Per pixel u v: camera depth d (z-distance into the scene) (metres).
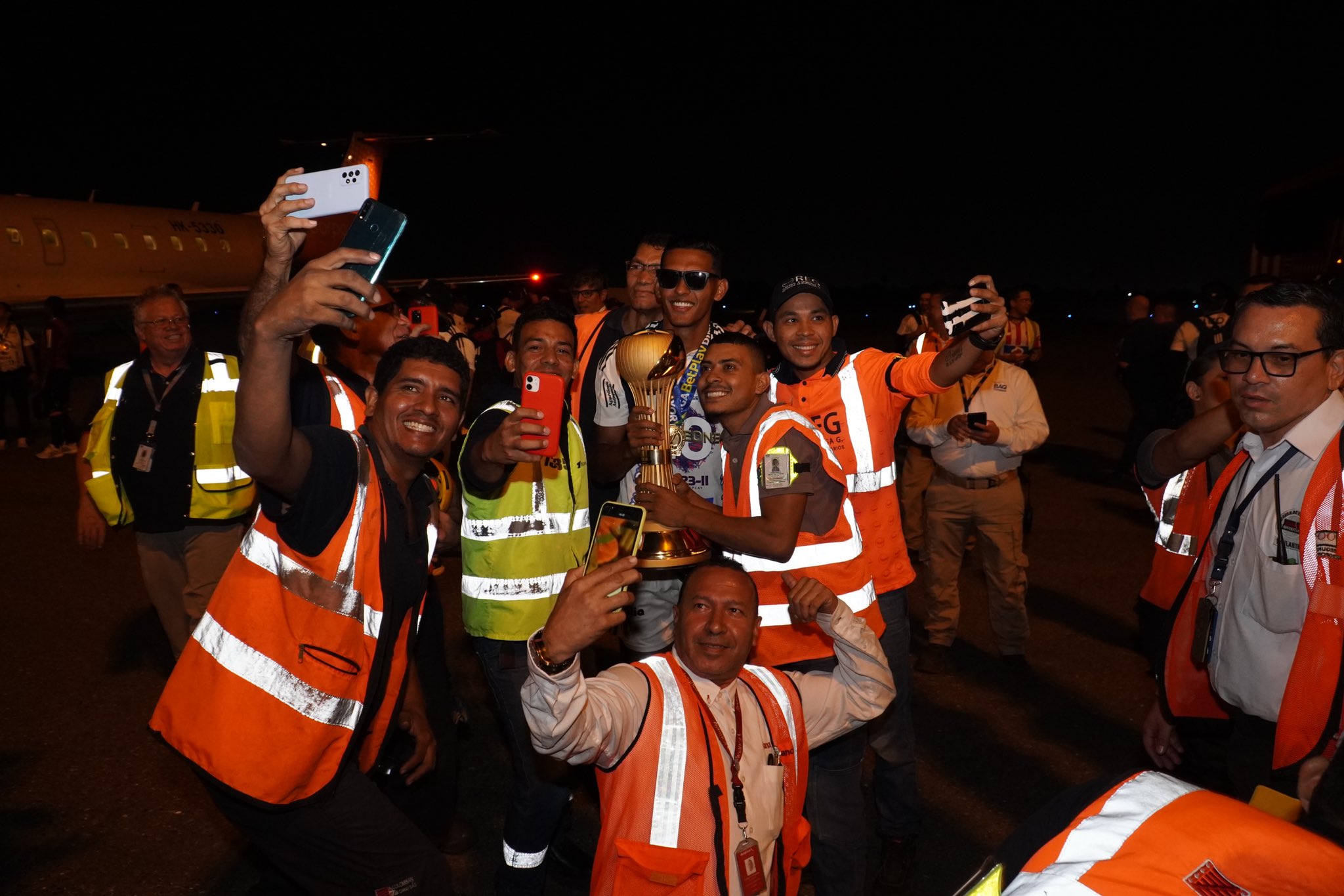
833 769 2.84
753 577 2.94
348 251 1.85
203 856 3.62
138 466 4.41
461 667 5.63
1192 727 2.69
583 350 4.24
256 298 2.10
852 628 2.47
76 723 4.75
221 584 2.20
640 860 2.13
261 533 2.15
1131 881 1.06
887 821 3.41
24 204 22.53
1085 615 6.40
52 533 8.55
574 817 4.05
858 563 2.96
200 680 2.15
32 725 4.73
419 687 2.92
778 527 2.74
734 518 2.79
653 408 3.01
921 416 5.34
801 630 2.94
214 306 26.03
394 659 2.42
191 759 2.14
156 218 26.48
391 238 1.88
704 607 2.28
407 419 2.29
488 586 3.08
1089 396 19.06
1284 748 2.24
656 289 4.04
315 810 2.22
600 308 6.90
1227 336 2.37
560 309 3.29
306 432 2.18
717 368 2.94
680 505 2.83
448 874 2.39
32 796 4.06
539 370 3.22
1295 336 2.21
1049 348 32.59
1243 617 2.41
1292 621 2.29
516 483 3.06
